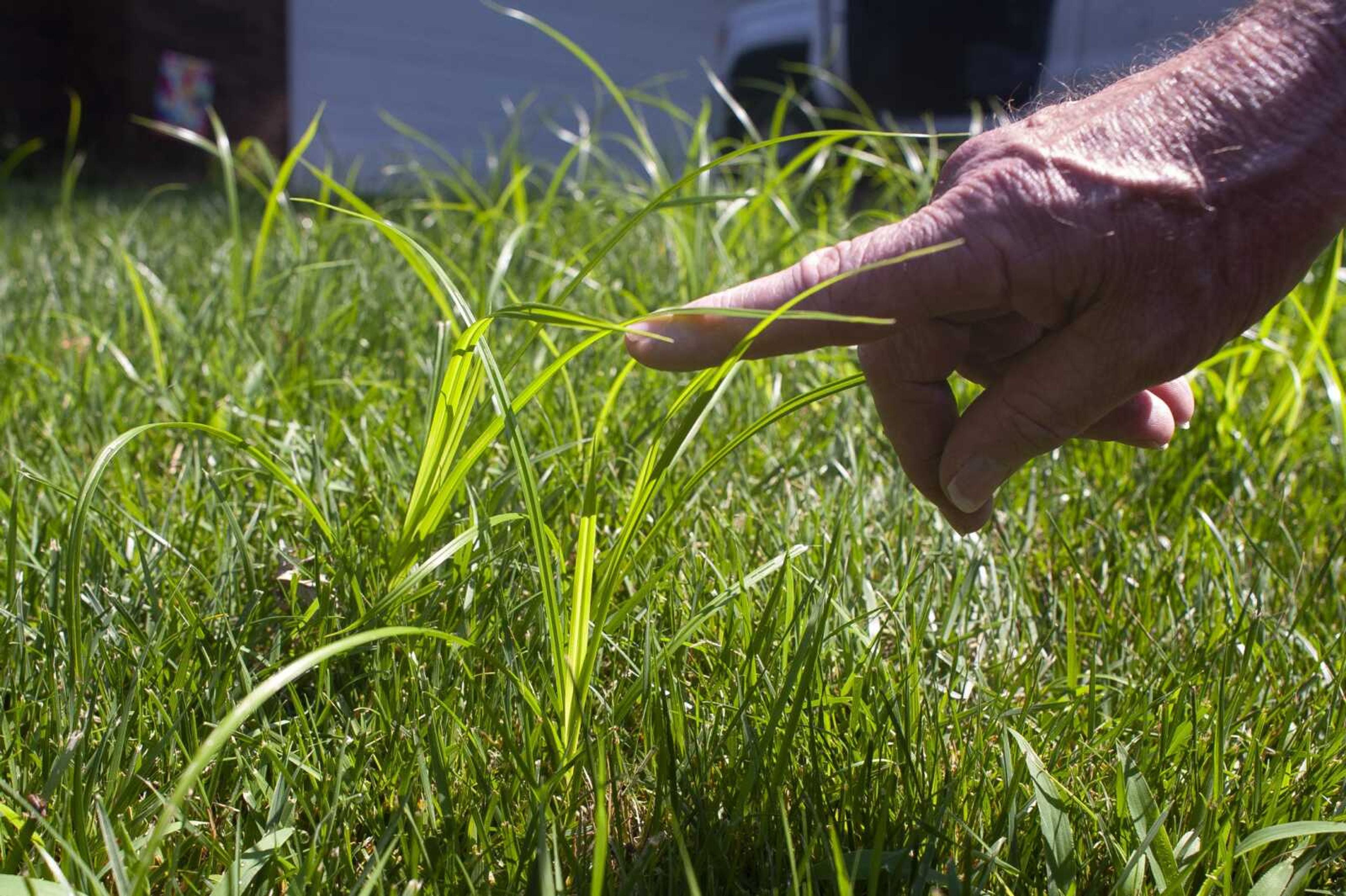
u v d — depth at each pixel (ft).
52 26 10.32
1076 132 1.31
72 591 1.40
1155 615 1.79
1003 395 1.38
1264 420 2.57
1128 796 1.36
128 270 2.62
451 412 1.54
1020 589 1.82
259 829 1.35
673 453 1.41
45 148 10.35
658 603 1.67
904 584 1.74
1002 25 6.70
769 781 1.37
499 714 1.48
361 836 1.39
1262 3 1.36
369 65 13.15
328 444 2.19
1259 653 1.63
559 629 1.36
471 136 14.15
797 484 2.14
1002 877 1.32
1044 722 1.53
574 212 4.19
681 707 1.44
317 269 3.26
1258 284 1.30
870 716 1.47
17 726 1.40
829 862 1.30
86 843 1.25
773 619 1.51
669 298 3.34
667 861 1.32
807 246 3.83
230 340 2.86
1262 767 1.39
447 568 1.71
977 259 1.28
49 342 3.14
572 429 2.29
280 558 1.80
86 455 2.28
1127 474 2.31
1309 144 1.29
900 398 1.54
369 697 1.55
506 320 2.95
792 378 2.88
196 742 1.41
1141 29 6.02
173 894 1.26
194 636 1.53
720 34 9.07
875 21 7.32
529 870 1.27
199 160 10.83
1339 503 2.16
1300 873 1.25
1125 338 1.30
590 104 14.93
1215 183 1.28
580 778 1.35
